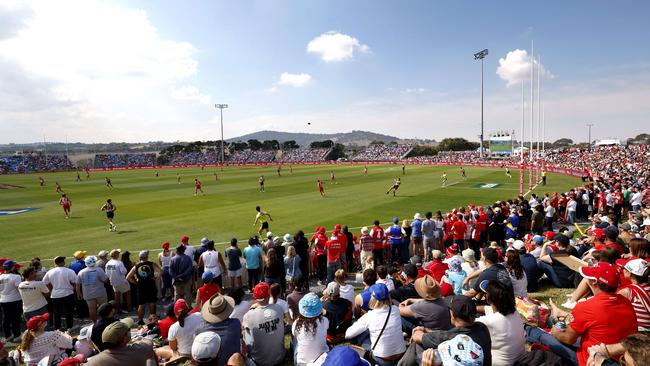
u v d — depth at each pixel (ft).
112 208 78.48
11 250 63.93
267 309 20.13
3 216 99.25
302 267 40.16
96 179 236.84
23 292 29.58
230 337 18.31
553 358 16.17
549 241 35.32
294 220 83.76
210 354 13.25
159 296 39.86
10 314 30.53
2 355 22.08
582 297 23.24
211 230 75.87
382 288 18.13
